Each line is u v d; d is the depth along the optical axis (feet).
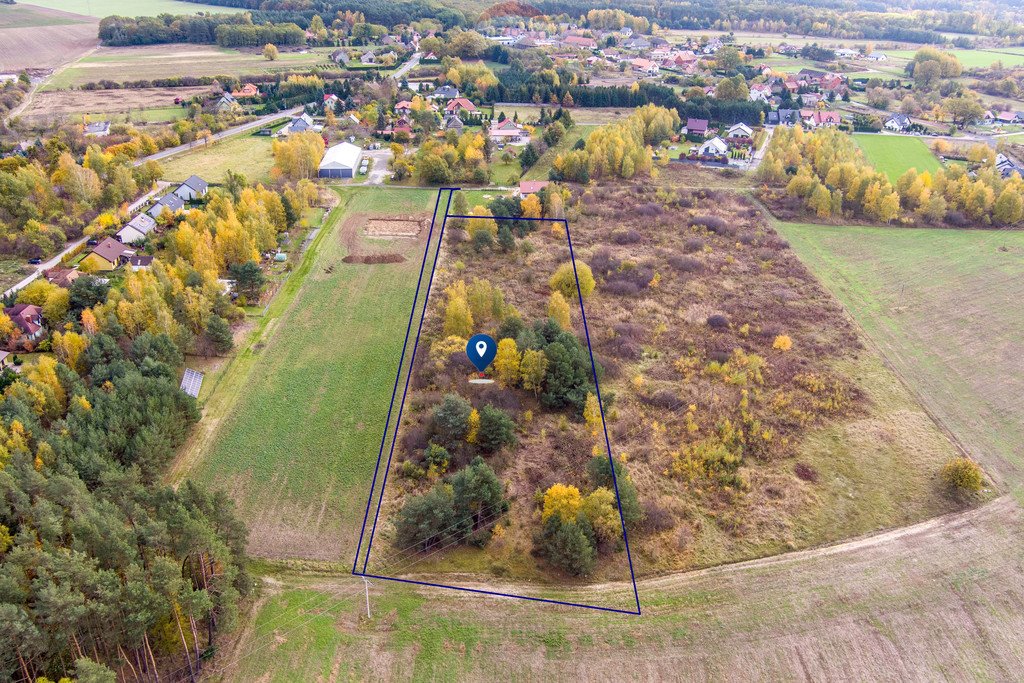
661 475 193.16
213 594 143.74
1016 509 182.60
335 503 183.52
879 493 188.03
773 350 254.47
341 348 253.44
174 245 303.27
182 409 204.33
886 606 154.81
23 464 162.09
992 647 145.89
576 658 143.64
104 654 134.00
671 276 311.27
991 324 275.18
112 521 139.64
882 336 265.95
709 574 163.73
